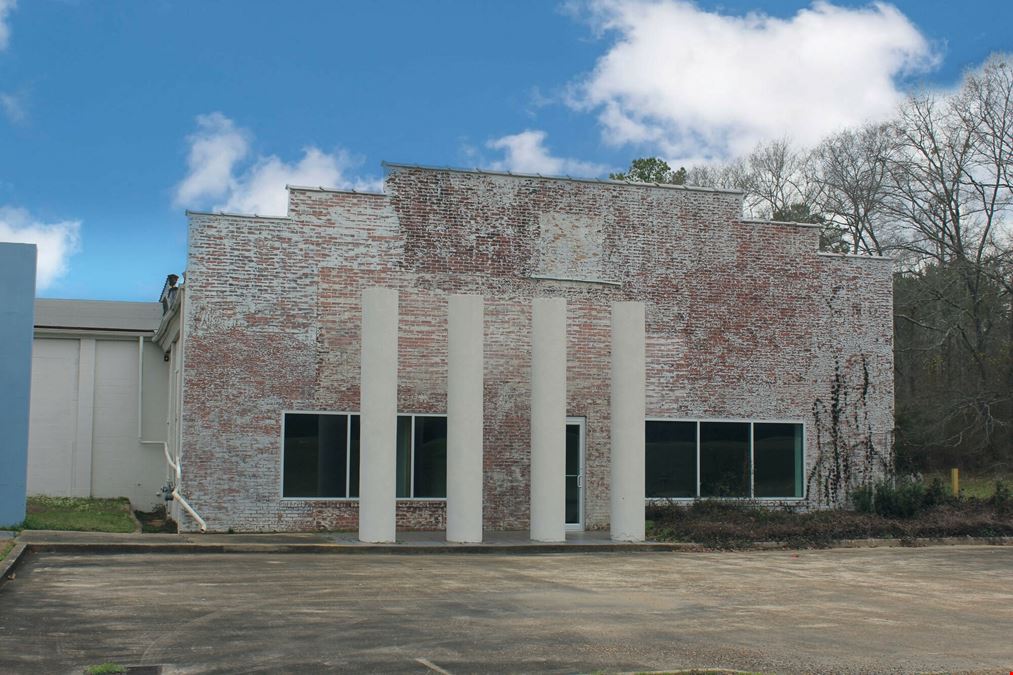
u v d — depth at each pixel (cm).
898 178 4578
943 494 2503
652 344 2320
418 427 2139
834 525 2167
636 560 1833
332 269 2097
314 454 2070
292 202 2080
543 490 2003
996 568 1797
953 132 4416
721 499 2327
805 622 1226
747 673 937
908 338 4712
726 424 2369
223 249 2038
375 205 2133
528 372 2214
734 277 2388
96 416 2789
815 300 2448
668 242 2341
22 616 1119
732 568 1736
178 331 2289
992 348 4416
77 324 2831
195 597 1265
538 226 2244
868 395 2472
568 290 2256
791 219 5197
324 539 1931
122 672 888
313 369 2073
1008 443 4291
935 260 4588
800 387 2423
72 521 2067
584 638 1084
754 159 5562
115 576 1422
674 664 970
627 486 2052
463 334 1975
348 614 1178
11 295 1862
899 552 2038
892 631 1184
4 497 1866
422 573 1563
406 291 2141
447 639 1055
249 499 2025
